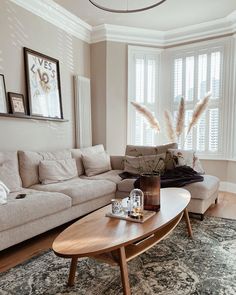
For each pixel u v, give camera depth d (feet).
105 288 5.26
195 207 9.37
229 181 14.25
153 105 15.93
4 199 6.93
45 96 11.78
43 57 11.68
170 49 15.60
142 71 15.49
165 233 5.98
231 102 13.96
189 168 10.34
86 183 9.63
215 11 12.67
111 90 14.84
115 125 15.05
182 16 13.21
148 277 5.65
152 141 16.02
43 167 9.73
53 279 5.62
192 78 15.14
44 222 7.43
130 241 4.65
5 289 5.27
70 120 13.70
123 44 14.93
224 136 14.29
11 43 10.14
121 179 11.03
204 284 5.38
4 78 9.86
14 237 6.57
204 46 14.57
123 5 12.09
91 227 5.31
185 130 15.42
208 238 7.75
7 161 8.84
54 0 11.44
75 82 13.85
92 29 14.61
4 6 9.79
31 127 11.11
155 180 6.29
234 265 6.16
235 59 13.69
